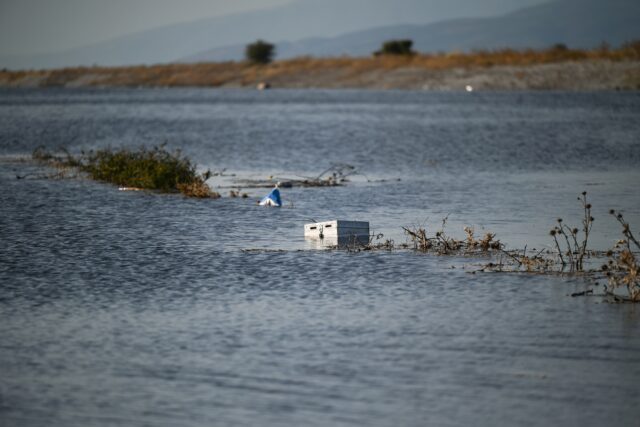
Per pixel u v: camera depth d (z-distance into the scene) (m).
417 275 60.00
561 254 66.31
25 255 66.62
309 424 36.38
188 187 99.44
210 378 41.09
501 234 75.38
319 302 53.38
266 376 41.28
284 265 63.22
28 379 41.12
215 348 45.03
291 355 43.94
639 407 37.94
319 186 110.44
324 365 42.59
